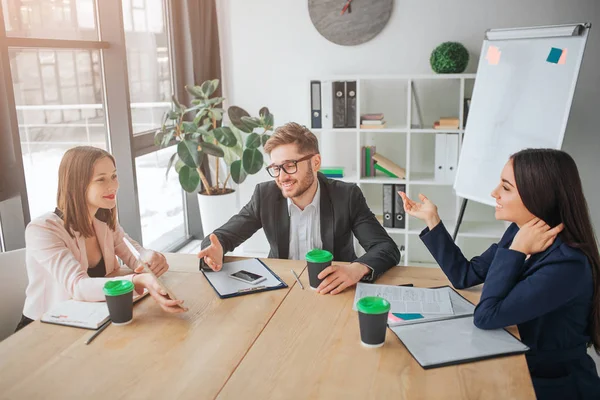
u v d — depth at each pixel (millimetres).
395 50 3961
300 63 4145
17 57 2660
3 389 1321
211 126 4168
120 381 1341
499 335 1530
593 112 3699
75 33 3051
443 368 1370
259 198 2320
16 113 2518
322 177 2301
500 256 1619
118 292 1604
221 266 2113
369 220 2242
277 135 2055
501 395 1252
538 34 3092
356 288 1863
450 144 3711
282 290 1884
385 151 4148
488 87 3305
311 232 2275
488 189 3234
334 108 3842
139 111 3736
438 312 1671
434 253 1922
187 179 3727
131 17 3607
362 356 1433
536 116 3059
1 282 2020
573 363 1604
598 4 3600
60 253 1889
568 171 1583
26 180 2756
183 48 4031
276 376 1346
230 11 4195
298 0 4051
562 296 1533
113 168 2008
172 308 1723
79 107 3111
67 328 1635
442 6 3828
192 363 1416
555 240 1596
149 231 4008
